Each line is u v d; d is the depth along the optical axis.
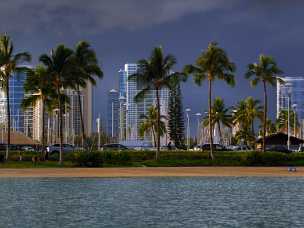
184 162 82.44
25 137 127.75
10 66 80.56
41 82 83.94
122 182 52.72
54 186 48.25
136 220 27.94
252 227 25.62
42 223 26.97
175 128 158.25
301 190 44.31
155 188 46.22
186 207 33.28
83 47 85.50
